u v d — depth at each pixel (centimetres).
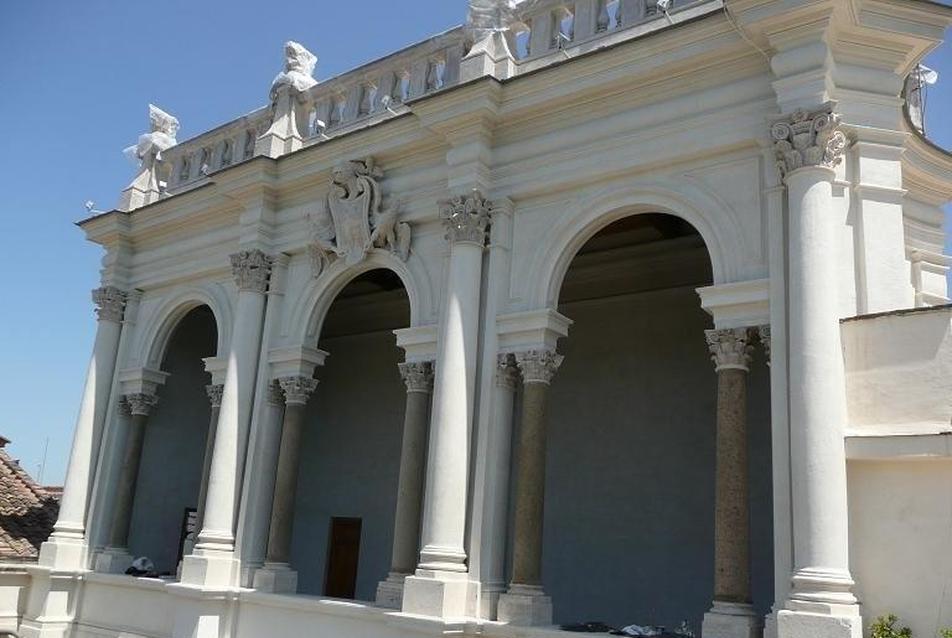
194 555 1590
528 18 1502
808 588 941
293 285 1717
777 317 1083
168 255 2003
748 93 1189
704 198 1202
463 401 1321
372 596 2112
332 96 1780
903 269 1091
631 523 1719
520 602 1222
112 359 2052
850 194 1113
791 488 1002
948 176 1548
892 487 982
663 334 1778
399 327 2278
